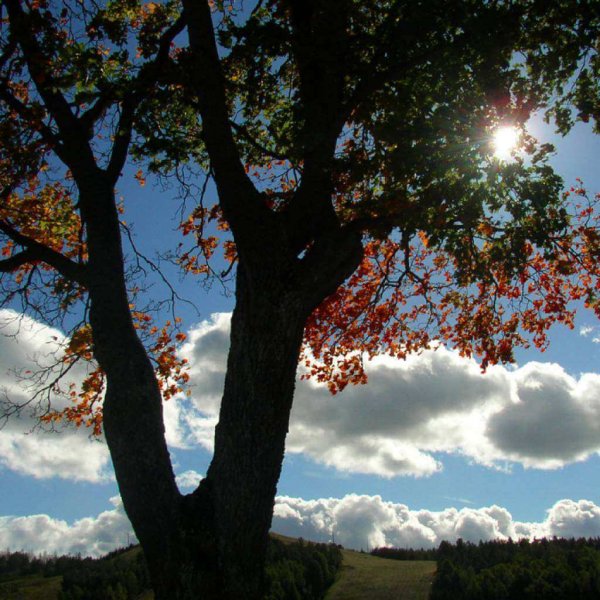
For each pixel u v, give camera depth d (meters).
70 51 10.21
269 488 7.77
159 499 7.69
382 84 10.73
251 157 14.28
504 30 10.69
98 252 9.02
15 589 80.31
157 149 11.31
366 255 15.84
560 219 11.80
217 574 7.35
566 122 12.40
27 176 12.07
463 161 10.89
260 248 8.29
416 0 10.24
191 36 9.19
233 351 8.17
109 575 74.44
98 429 13.11
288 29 11.75
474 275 12.37
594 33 11.07
